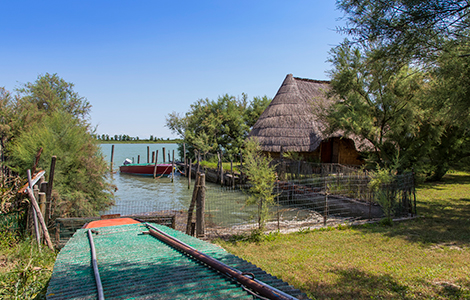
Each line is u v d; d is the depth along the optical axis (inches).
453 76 284.4
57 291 112.7
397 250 281.7
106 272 136.3
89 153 485.4
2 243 263.6
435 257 261.9
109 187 516.4
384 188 408.5
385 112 569.6
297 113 828.6
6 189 316.5
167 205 641.6
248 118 1581.0
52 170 317.7
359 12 227.3
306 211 506.0
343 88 582.2
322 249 289.0
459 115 327.3
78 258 160.1
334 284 209.0
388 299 186.5
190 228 329.4
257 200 344.2
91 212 443.5
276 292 106.4
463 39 234.7
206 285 118.1
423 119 579.2
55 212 359.9
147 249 178.7
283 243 312.0
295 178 629.0
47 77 1049.5
